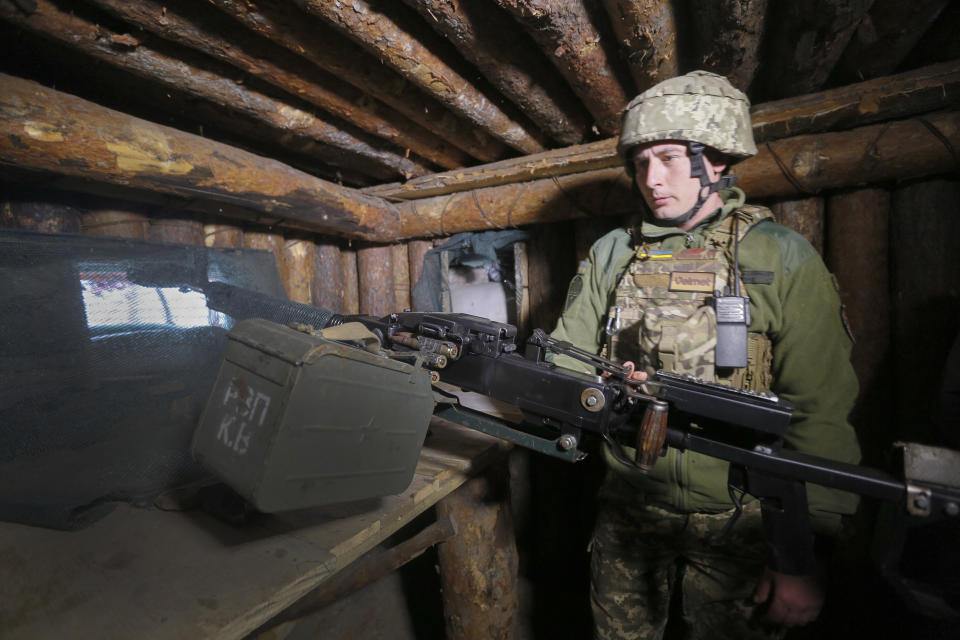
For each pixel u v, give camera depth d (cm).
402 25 120
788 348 97
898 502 64
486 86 156
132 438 103
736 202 110
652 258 114
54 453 94
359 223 220
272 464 63
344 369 70
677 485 107
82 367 102
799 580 81
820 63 127
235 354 74
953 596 64
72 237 108
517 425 103
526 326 236
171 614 64
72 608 66
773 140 158
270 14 109
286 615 101
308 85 142
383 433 81
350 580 114
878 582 154
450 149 206
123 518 90
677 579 185
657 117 104
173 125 174
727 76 137
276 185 174
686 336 98
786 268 99
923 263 147
